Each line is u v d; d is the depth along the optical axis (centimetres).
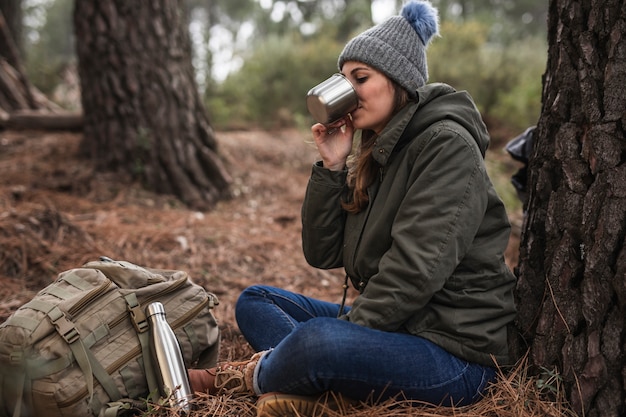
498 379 189
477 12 2097
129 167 512
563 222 197
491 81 910
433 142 178
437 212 171
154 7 509
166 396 190
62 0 2600
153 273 222
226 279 366
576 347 187
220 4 2362
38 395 179
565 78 202
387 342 172
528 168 226
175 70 522
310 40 1170
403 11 197
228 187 552
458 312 181
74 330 184
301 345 170
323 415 179
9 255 327
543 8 2325
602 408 179
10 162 521
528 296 206
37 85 992
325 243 217
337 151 211
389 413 175
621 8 186
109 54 504
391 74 189
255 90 1045
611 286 183
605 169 187
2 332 182
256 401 193
